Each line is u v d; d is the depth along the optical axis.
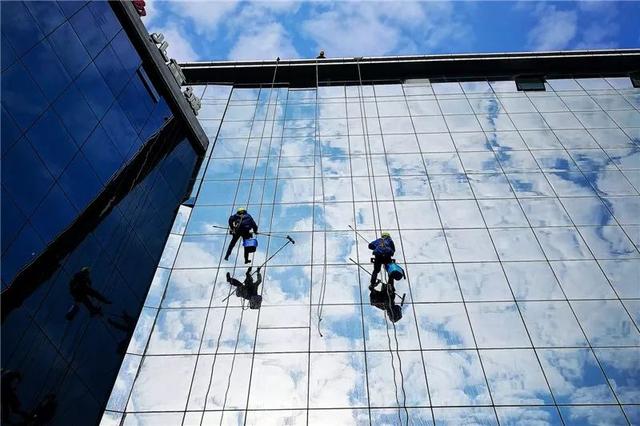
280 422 13.75
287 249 18.94
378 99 27.12
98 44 16.42
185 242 19.41
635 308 16.42
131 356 15.61
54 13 14.35
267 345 15.73
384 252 15.46
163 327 16.44
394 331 15.96
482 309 16.58
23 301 12.02
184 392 14.59
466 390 14.39
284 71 28.64
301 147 23.92
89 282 14.78
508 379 14.62
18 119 12.43
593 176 21.78
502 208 20.47
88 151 15.30
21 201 12.30
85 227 14.83
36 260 12.61
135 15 18.30
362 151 23.59
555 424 13.55
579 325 16.02
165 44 20.62
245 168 22.81
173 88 20.80
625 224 19.52
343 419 13.78
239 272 18.17
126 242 16.95
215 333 16.17
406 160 23.03
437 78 28.78
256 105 26.92
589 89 27.38
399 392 14.39
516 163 22.67
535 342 15.57
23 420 11.69
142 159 18.45
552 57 28.59
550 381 14.55
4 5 12.48
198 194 21.53
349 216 20.23
